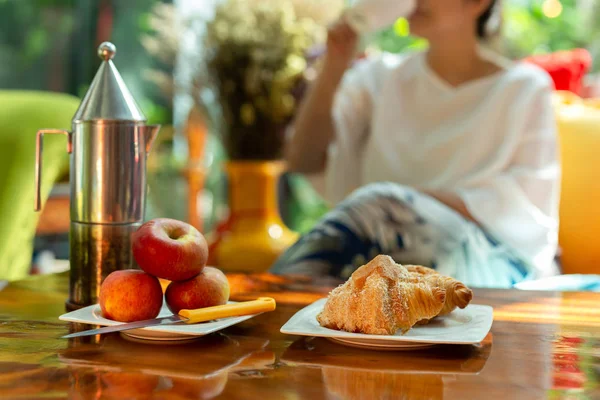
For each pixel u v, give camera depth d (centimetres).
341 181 240
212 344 84
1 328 92
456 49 221
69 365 75
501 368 76
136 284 87
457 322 90
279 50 248
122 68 408
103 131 100
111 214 100
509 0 394
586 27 386
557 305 110
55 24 411
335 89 232
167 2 392
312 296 114
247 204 249
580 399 66
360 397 66
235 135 251
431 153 218
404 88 230
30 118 217
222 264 245
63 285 123
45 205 269
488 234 200
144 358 78
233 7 258
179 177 382
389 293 84
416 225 178
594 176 213
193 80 254
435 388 69
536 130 209
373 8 202
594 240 210
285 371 74
